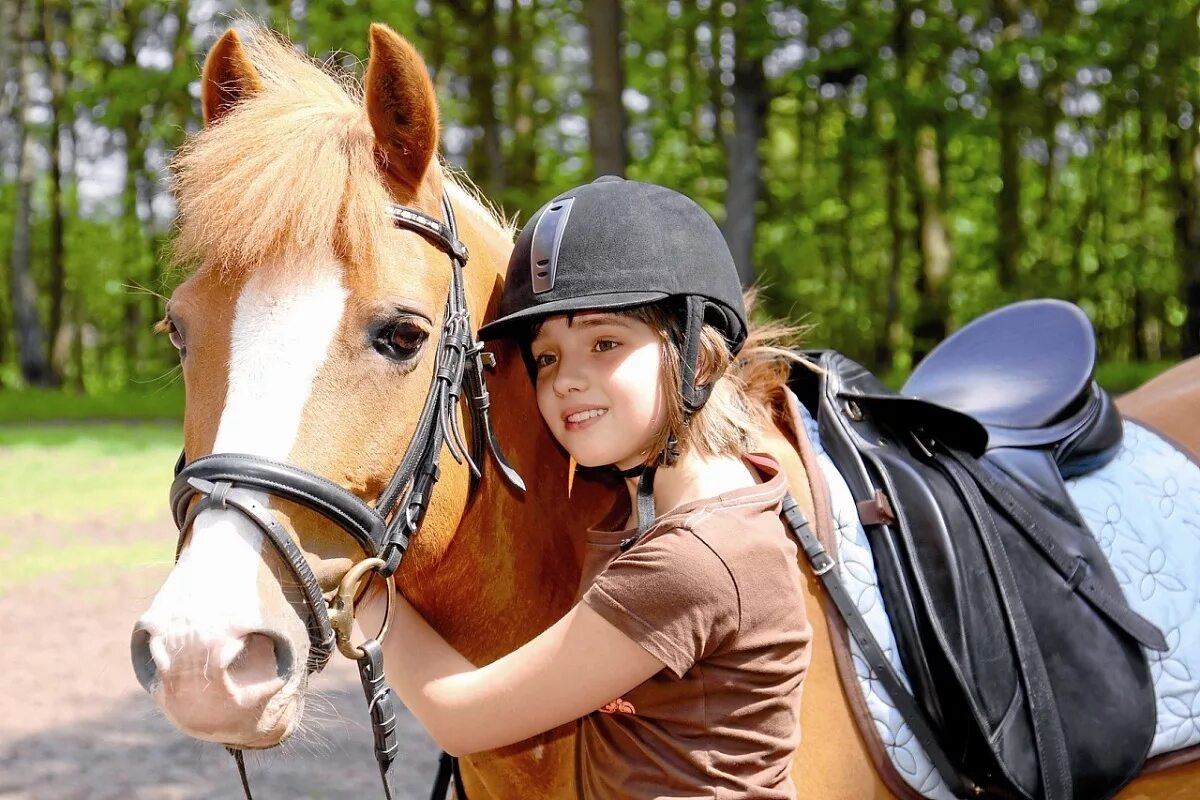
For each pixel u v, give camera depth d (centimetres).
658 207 139
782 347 176
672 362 134
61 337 2106
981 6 1248
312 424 124
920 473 157
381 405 129
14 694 419
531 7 1477
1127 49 1222
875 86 1179
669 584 122
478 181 1497
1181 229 1522
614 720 134
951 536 151
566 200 141
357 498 126
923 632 147
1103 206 1769
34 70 1908
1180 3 1186
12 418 1374
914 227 1959
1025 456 168
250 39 160
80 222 2436
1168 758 161
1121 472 180
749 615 124
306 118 135
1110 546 169
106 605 526
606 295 132
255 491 120
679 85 1673
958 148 1702
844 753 144
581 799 143
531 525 159
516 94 1555
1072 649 155
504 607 156
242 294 127
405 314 130
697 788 125
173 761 359
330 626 123
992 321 200
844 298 2052
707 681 126
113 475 877
